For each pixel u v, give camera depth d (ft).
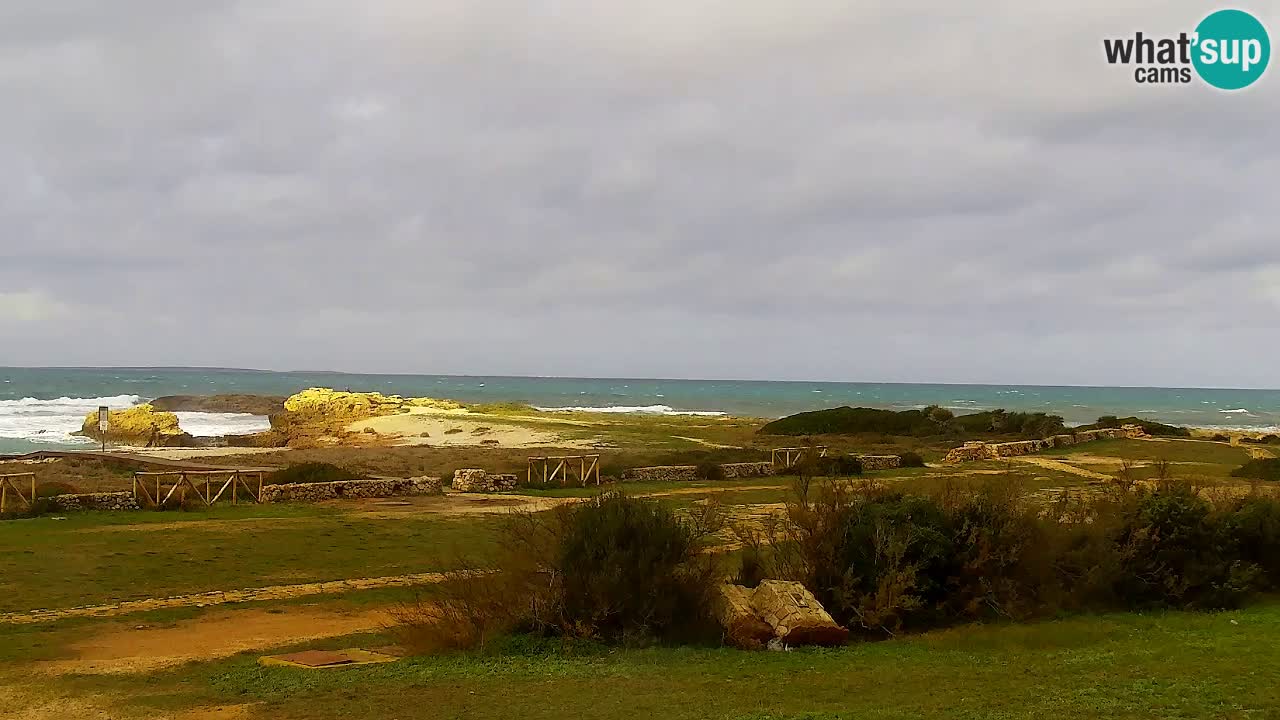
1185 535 60.44
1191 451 181.98
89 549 81.20
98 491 123.54
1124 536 61.62
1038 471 150.41
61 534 88.02
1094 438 211.00
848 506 59.62
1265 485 113.39
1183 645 45.93
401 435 276.82
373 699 38.75
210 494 116.26
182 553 80.94
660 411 497.05
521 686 40.63
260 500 114.83
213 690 41.09
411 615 56.03
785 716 34.45
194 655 50.62
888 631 53.93
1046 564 58.18
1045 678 39.55
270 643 53.88
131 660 49.29
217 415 441.27
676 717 34.96
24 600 63.93
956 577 57.00
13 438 282.36
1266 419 471.62
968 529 57.98
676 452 199.11
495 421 303.48
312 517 102.73
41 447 247.09
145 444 264.72
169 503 108.17
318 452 211.00
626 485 135.23
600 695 38.78
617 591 50.06
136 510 105.40
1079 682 38.47
